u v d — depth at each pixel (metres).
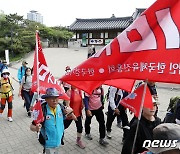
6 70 7.75
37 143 5.99
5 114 8.50
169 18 2.35
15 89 13.84
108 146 5.79
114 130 6.90
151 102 2.91
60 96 4.14
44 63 4.09
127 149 2.95
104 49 2.60
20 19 49.06
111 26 36.09
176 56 2.30
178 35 2.31
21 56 37.34
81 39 38.94
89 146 5.80
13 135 6.54
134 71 2.46
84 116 8.22
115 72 2.55
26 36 41.25
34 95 7.80
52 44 44.78
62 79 2.75
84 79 2.68
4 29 46.19
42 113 3.72
